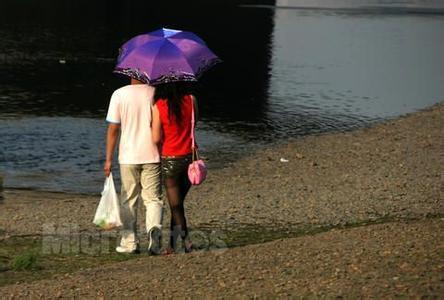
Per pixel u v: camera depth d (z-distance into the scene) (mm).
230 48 122312
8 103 70750
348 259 23750
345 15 182125
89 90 79938
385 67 108250
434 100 83312
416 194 39406
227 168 48406
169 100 25859
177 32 27109
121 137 26594
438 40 141250
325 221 34031
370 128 63875
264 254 25375
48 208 36906
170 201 26609
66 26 141500
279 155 52625
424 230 27531
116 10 172750
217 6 188750
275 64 107062
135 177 26656
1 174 46375
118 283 23156
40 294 22562
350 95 84188
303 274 22641
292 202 37719
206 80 91062
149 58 25891
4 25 139250
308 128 65000
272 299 20750
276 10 188000
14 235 31266
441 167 47375
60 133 58562
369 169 46938
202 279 22984
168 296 21656
